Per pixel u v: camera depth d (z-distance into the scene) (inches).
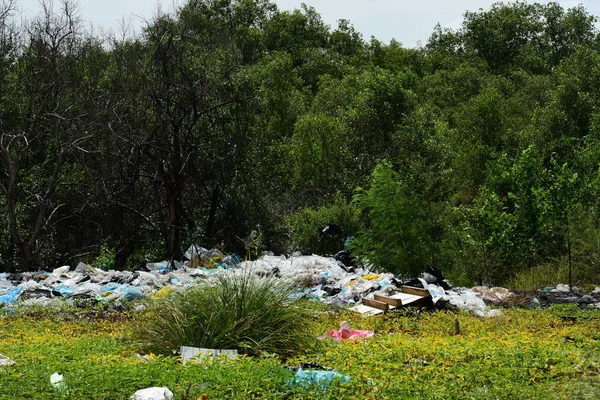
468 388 279.3
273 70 1566.2
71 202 971.9
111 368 295.1
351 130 1208.8
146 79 948.6
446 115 1651.1
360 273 680.4
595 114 1119.6
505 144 1359.5
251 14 2496.3
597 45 2486.5
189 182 962.7
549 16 2677.2
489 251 740.7
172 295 398.6
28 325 488.7
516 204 738.8
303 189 1144.2
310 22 2559.1
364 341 361.4
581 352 331.6
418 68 2405.3
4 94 948.0
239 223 958.4
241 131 979.3
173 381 275.6
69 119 892.6
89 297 608.1
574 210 700.7
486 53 2669.8
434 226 701.3
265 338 348.8
